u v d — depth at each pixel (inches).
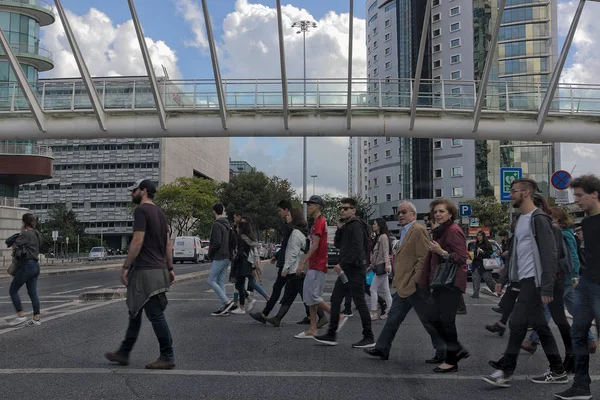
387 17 3449.8
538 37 3097.9
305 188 1996.8
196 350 298.7
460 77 3137.3
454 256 254.5
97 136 1034.7
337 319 314.3
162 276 251.9
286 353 292.5
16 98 1041.5
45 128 1025.5
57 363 265.7
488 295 662.5
